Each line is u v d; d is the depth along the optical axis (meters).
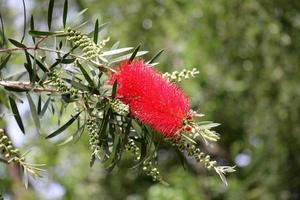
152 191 7.17
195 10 6.93
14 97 2.64
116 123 2.49
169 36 7.12
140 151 2.57
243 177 7.81
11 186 6.07
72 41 2.50
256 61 7.18
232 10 6.95
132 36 7.14
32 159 6.56
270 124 7.23
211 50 7.07
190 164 7.91
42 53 2.70
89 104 2.47
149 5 7.17
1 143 2.40
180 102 2.34
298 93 6.99
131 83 2.38
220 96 7.51
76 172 7.09
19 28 7.08
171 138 2.37
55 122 5.98
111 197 7.89
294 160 7.39
